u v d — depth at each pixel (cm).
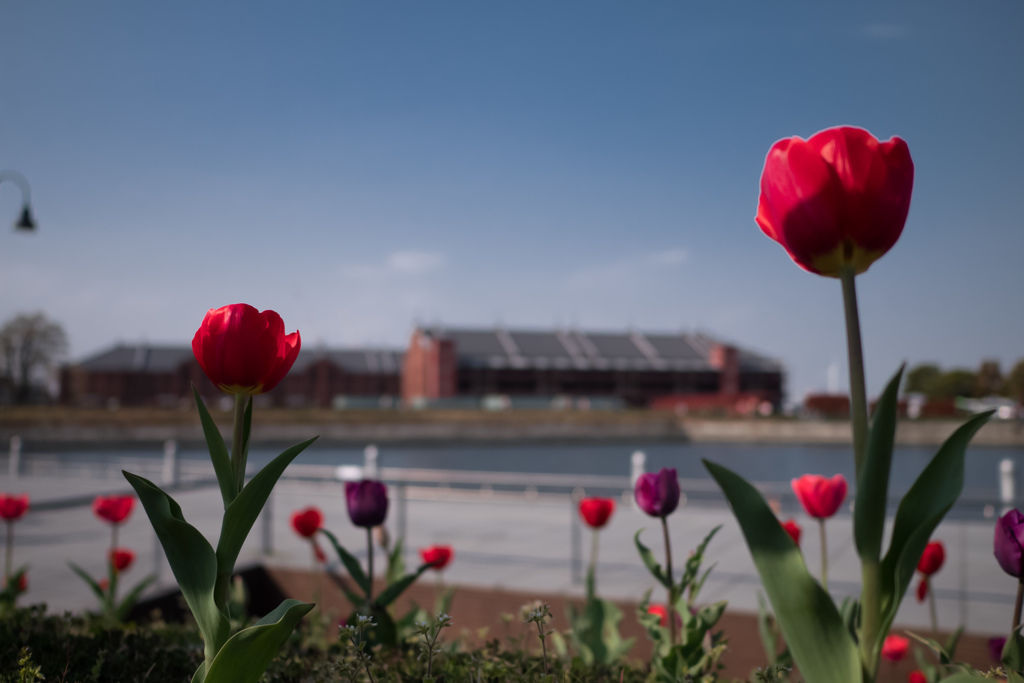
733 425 6166
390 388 9094
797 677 218
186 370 8406
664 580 176
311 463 3725
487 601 565
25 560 664
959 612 514
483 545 771
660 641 176
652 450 5225
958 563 657
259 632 102
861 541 95
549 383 8675
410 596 579
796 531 224
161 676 168
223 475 114
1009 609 520
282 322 117
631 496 1078
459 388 8506
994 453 4559
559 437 5834
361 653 131
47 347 6719
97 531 834
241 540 111
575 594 545
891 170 97
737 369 8956
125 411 5378
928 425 5447
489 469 3575
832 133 100
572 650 262
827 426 5938
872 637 93
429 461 4075
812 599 92
